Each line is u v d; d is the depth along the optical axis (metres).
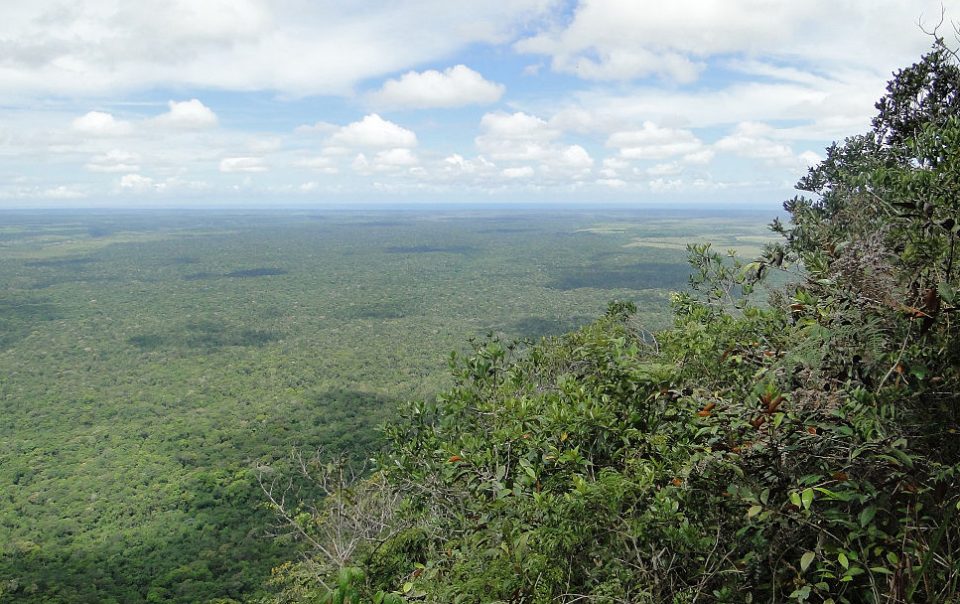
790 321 2.86
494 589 2.21
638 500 2.16
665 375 2.79
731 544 2.00
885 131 5.11
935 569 1.68
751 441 1.92
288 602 5.77
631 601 1.99
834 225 2.97
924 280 1.97
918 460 1.72
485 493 3.01
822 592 1.88
